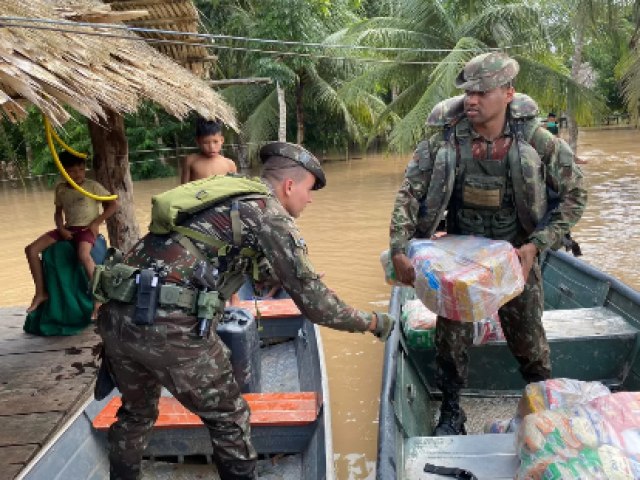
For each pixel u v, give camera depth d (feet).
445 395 10.72
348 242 30.78
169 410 10.58
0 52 7.95
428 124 9.64
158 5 16.78
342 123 73.97
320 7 54.85
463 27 50.24
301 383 12.99
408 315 13.79
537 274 10.11
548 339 12.55
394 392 9.50
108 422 10.36
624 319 13.41
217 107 14.21
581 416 7.41
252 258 7.30
